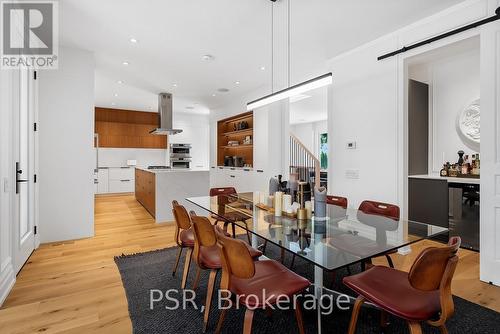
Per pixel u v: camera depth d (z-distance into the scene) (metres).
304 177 7.78
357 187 3.64
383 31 3.21
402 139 3.13
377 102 3.39
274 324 1.83
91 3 2.63
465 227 3.17
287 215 2.24
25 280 2.48
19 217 2.62
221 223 4.12
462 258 2.93
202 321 1.87
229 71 4.71
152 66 4.46
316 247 1.61
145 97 6.75
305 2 2.64
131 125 8.66
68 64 3.65
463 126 3.50
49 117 3.54
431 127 3.81
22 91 2.80
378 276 1.56
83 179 3.77
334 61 4.00
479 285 2.36
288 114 5.73
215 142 7.81
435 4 2.67
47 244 3.51
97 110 8.16
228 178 6.98
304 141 10.98
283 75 4.88
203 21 3.01
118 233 4.09
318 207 2.05
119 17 2.91
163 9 2.76
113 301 2.13
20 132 2.67
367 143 3.51
